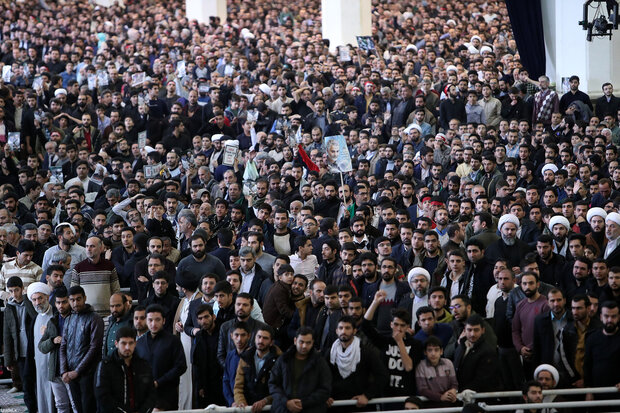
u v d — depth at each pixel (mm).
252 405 17859
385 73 43125
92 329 19969
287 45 54906
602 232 23906
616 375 18047
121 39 59938
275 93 40719
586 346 18297
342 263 22172
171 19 63625
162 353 18938
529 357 19281
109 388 18188
